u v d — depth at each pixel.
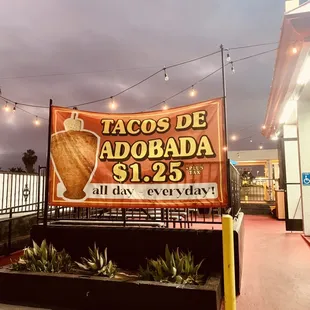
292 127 11.19
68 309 4.12
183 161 5.13
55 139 5.72
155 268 4.35
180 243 4.96
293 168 10.72
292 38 5.55
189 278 4.14
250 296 4.41
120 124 5.52
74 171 5.60
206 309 3.62
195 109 5.17
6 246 7.56
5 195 10.12
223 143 4.99
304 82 7.45
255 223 12.53
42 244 5.05
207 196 4.97
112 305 3.97
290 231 10.18
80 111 5.70
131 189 5.33
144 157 5.34
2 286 4.43
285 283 4.94
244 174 22.78
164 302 3.78
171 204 5.12
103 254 5.29
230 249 2.93
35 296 4.29
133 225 5.79
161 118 5.34
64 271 4.77
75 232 5.48
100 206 5.43
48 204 5.65
